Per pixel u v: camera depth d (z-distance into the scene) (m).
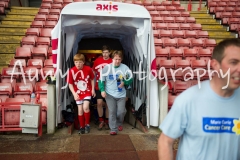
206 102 1.56
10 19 10.76
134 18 5.18
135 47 6.06
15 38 9.32
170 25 11.04
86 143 4.31
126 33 6.54
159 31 10.24
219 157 1.58
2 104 4.63
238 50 1.47
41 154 3.84
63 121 5.23
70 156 3.78
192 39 9.73
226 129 1.57
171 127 1.62
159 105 5.21
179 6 14.12
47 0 12.98
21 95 5.75
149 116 5.23
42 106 5.03
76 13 4.80
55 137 4.62
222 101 1.56
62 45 5.07
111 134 4.78
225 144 1.58
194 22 11.84
